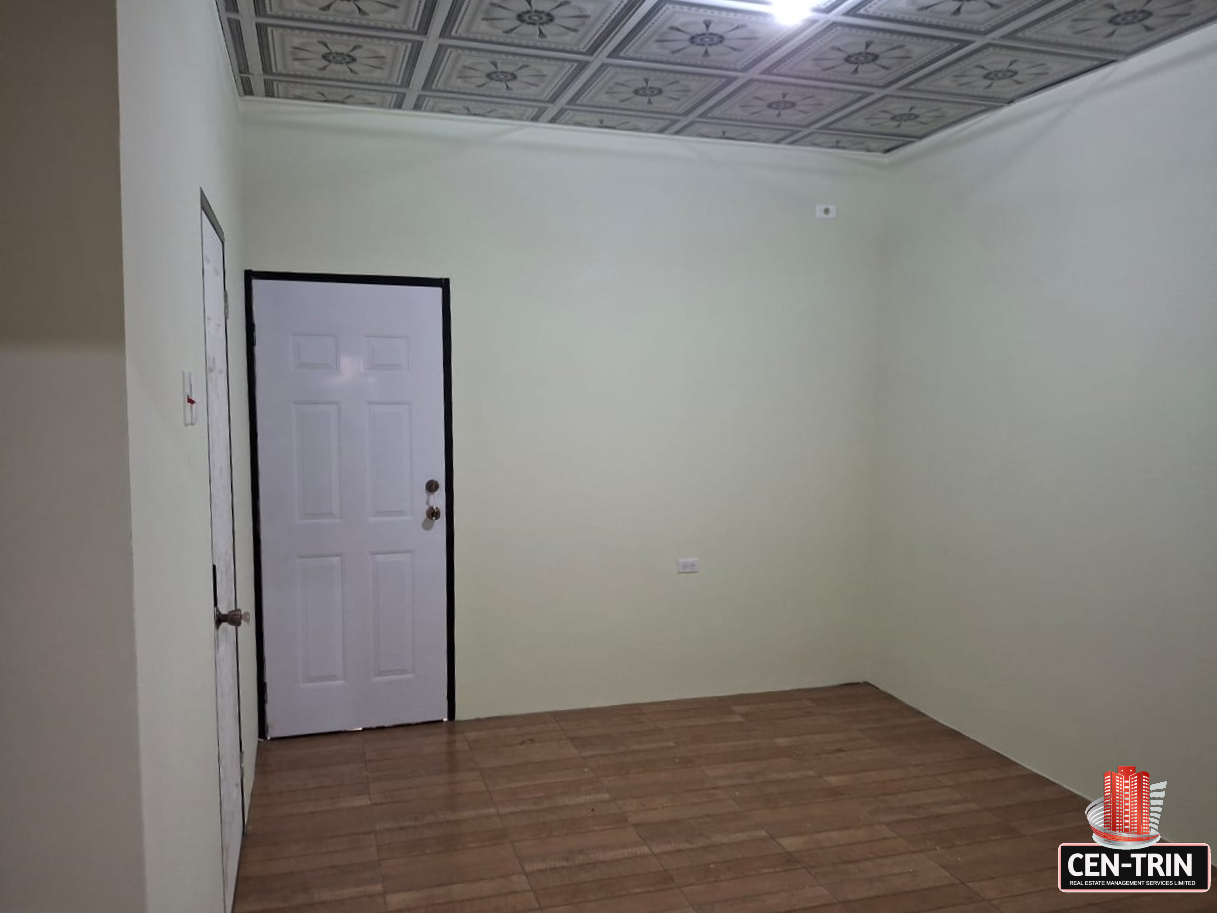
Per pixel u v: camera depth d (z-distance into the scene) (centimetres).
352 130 386
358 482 397
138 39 138
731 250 441
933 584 424
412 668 410
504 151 405
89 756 126
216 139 271
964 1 273
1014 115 371
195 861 179
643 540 438
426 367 402
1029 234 363
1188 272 296
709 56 321
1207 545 290
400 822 318
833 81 346
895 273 453
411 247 396
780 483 457
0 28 118
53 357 122
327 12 283
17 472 122
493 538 416
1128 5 274
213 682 220
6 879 125
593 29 297
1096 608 332
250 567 370
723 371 444
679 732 405
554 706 430
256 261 378
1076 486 341
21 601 123
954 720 411
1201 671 293
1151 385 309
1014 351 372
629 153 422
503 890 275
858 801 338
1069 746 346
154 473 143
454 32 300
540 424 418
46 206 121
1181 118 298
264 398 383
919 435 434
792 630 465
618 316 426
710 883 281
